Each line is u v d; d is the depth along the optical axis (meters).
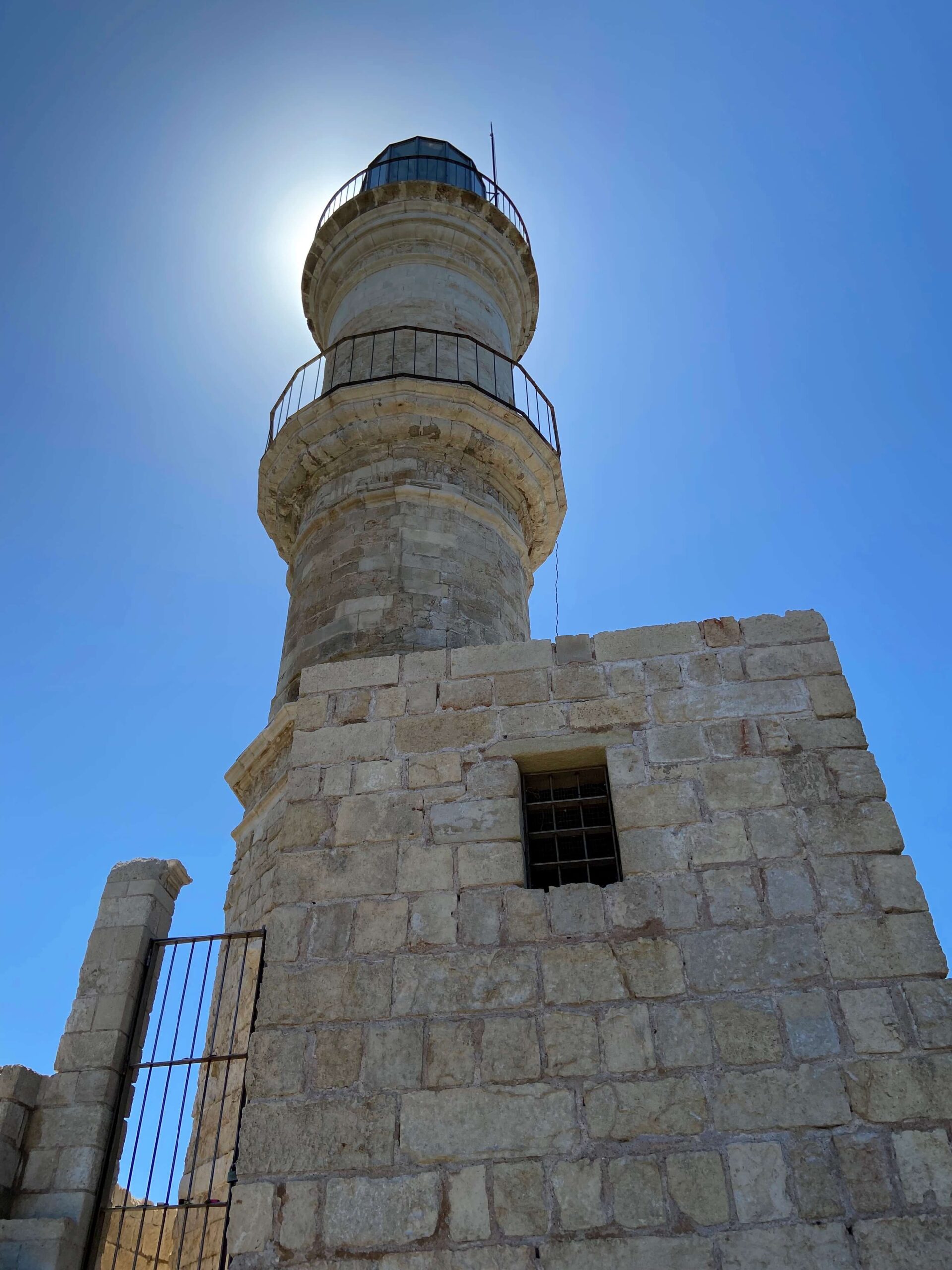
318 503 13.75
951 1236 5.29
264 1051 6.40
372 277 16.86
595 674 7.85
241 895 10.62
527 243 17.77
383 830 7.30
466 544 12.92
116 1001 7.46
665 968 6.35
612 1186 5.65
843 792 6.95
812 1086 5.81
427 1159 5.88
